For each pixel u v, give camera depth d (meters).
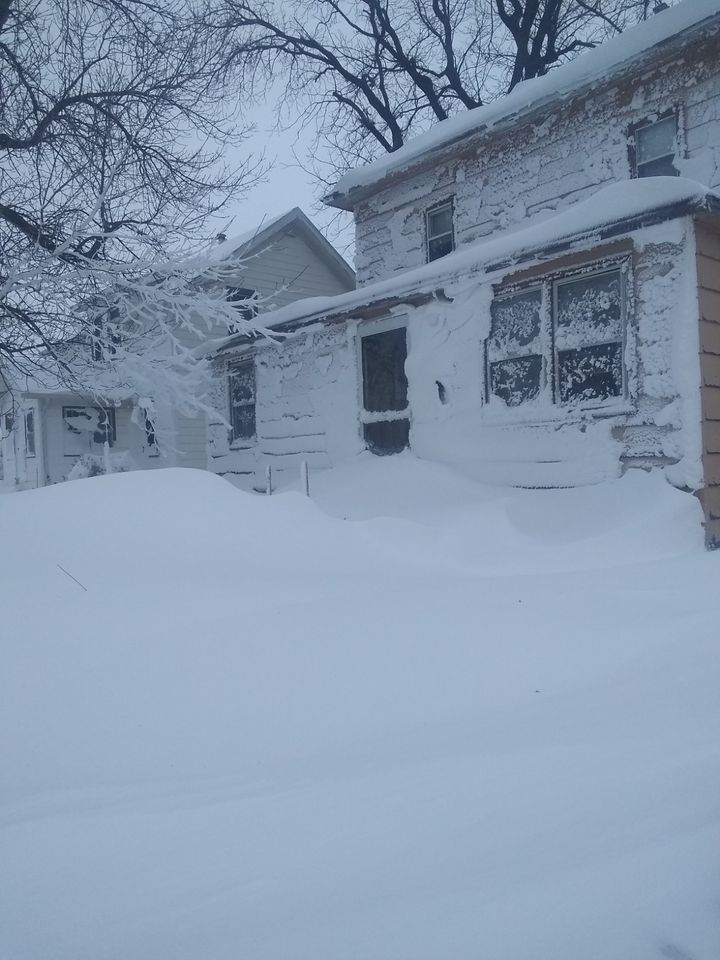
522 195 11.99
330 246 22.02
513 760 2.81
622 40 10.38
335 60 23.69
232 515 6.11
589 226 7.80
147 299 10.09
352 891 2.02
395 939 1.79
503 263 8.77
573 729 3.08
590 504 7.66
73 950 1.84
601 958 1.71
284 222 21.05
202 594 4.84
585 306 8.40
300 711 3.37
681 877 2.01
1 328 10.27
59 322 10.34
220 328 18.70
